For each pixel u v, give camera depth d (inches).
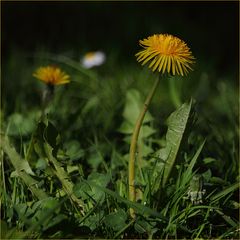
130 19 569.0
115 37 534.9
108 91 336.5
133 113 240.4
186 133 176.6
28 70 388.5
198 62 474.3
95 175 183.8
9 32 519.8
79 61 436.5
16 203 177.8
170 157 178.2
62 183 181.5
